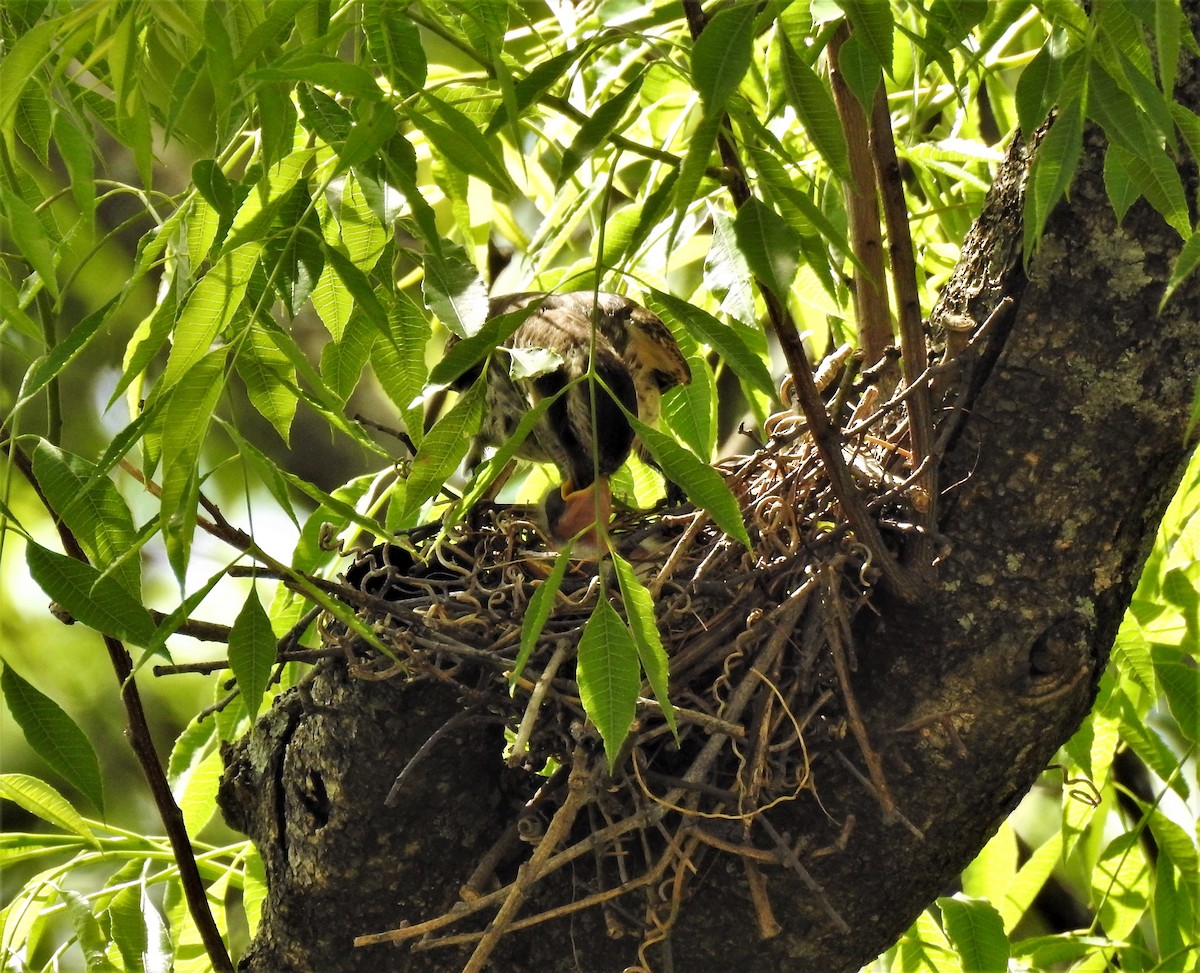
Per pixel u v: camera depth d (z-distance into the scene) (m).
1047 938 5.73
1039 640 4.20
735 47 2.98
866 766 4.29
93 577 3.56
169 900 5.54
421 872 4.54
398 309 3.91
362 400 10.92
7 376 9.29
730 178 3.34
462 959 4.50
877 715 4.31
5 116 3.28
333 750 4.50
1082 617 4.23
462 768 4.53
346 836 4.50
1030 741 4.28
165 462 3.25
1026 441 4.25
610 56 5.64
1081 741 5.58
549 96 3.48
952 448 4.36
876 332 5.37
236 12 3.39
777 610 4.38
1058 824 8.73
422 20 3.46
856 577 4.48
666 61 3.23
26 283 4.25
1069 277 4.22
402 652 4.33
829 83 5.48
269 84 3.21
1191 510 6.17
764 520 4.68
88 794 3.64
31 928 5.03
